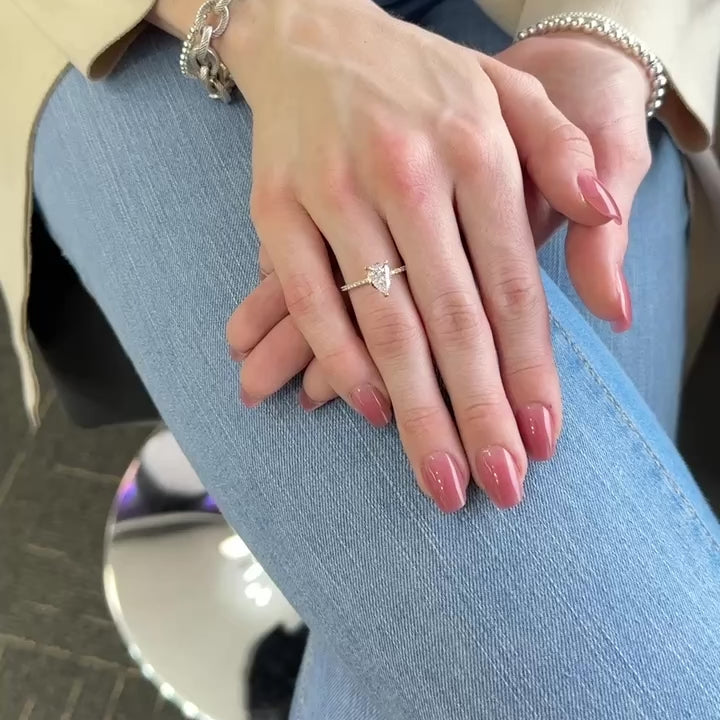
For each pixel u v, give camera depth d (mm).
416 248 260
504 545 255
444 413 257
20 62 364
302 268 270
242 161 318
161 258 313
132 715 589
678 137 371
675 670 244
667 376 413
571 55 321
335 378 265
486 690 246
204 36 318
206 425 295
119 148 334
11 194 382
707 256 457
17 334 419
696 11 349
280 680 520
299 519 273
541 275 297
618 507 262
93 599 636
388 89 284
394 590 258
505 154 271
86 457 702
